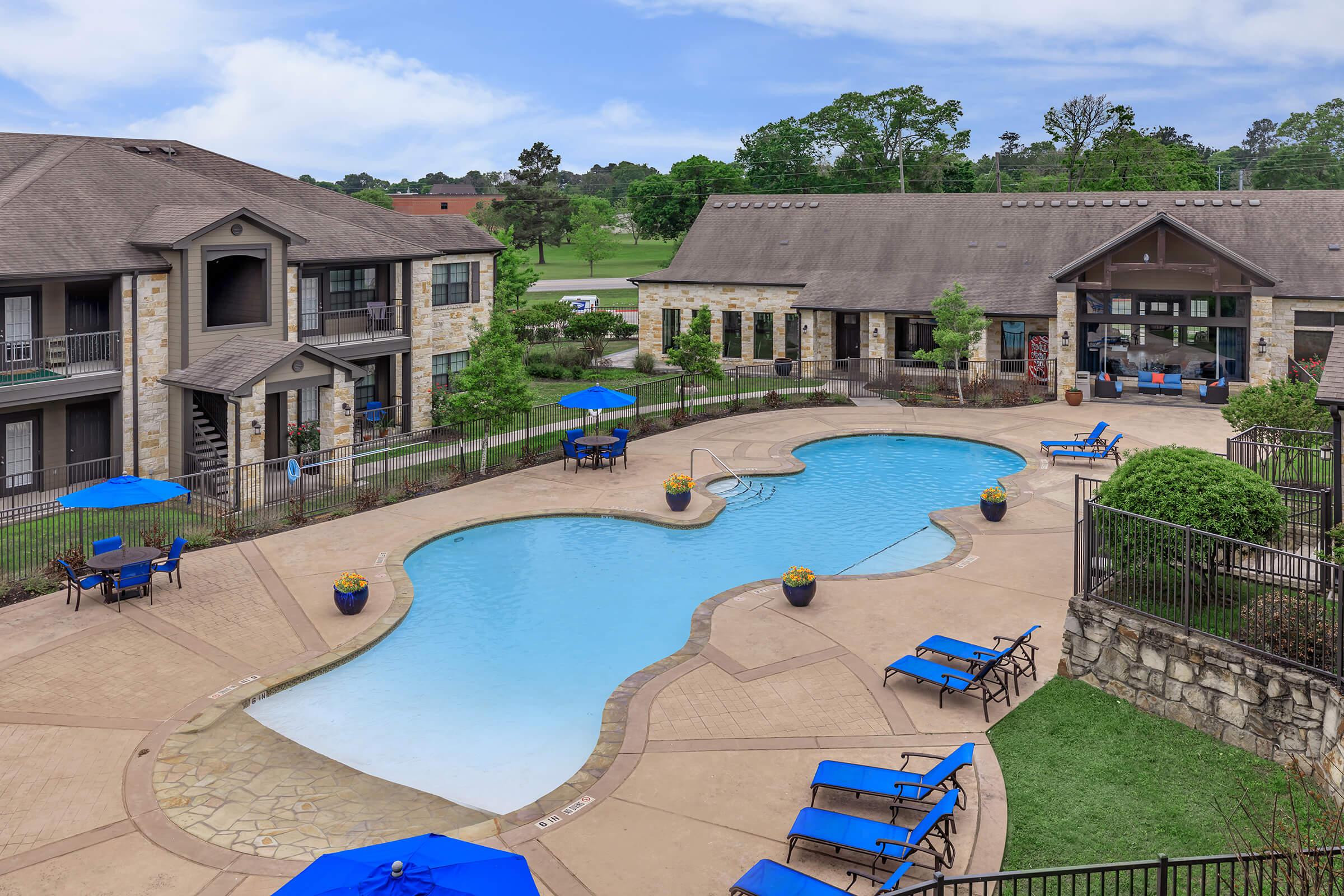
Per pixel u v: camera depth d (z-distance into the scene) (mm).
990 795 14539
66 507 23078
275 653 19953
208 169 40094
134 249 31078
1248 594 18844
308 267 36438
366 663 19984
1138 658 16984
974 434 38625
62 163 33375
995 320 48375
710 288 54125
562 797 14719
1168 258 44969
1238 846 11453
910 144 97000
